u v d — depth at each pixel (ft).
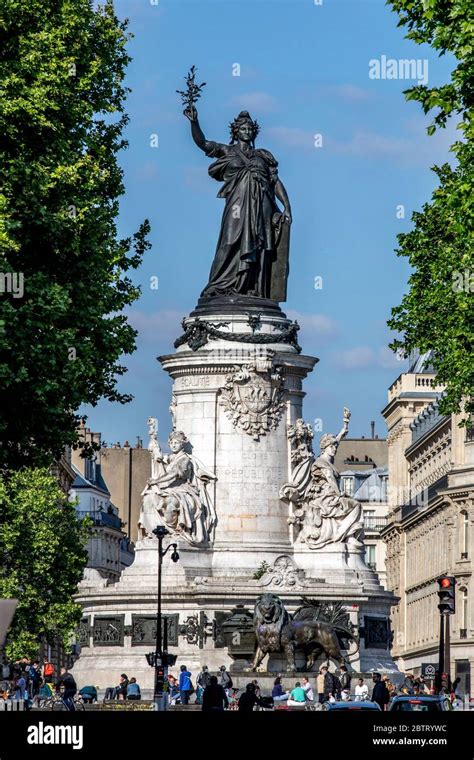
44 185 199.62
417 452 627.05
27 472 391.04
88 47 222.89
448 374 245.65
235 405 290.35
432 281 252.83
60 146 205.77
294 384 295.07
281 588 278.87
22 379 192.34
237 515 287.89
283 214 299.99
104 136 242.37
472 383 236.22
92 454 223.51
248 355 290.35
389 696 233.96
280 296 299.17
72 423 207.21
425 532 588.50
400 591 635.25
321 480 292.20
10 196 198.59
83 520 407.44
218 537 287.48
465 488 531.91
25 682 270.46
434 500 558.97
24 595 385.50
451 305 245.65
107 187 236.02
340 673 263.70
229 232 296.92
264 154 301.02
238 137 302.45
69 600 391.04
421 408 655.35
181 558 283.38
